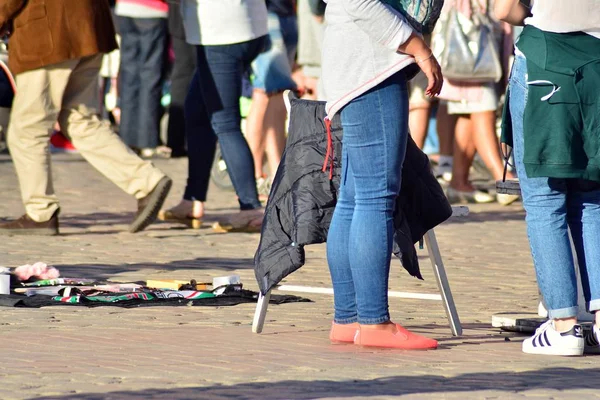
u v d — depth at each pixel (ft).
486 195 95.30
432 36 90.17
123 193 95.25
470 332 45.27
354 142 40.52
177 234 74.18
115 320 45.91
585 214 41.39
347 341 42.55
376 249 40.98
